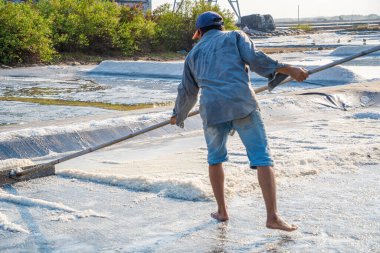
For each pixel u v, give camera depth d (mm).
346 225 4055
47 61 26875
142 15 34938
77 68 24219
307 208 4484
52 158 6816
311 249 3598
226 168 5617
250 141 3832
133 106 11680
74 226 4230
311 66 18594
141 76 20078
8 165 5672
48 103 12172
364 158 6230
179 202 4758
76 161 6664
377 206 4516
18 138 6895
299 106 10586
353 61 23984
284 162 5828
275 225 3707
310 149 6828
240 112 3803
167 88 15656
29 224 4309
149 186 5195
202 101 3941
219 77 3871
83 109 11133
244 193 4949
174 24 34969
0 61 25391
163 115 8758
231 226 4098
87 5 31219
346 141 7320
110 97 13414
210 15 4113
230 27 37156
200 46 4047
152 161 6434
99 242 3879
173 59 30969
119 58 30500
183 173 5688
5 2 27016
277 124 9102
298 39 57812
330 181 5324
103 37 31031
